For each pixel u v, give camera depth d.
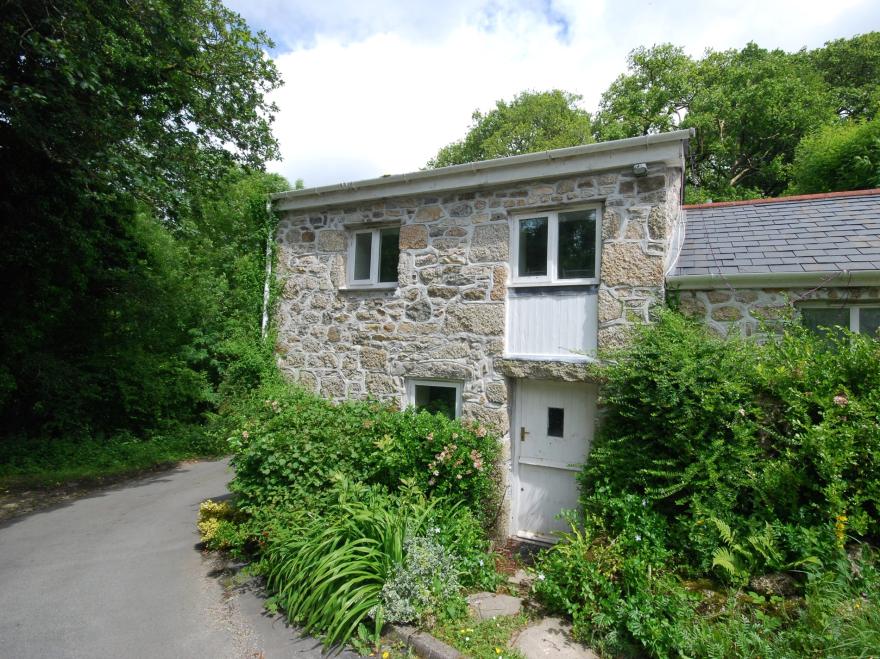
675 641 2.74
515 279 5.73
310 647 3.12
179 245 12.59
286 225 7.49
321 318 7.05
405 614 3.17
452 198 6.11
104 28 6.11
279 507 4.39
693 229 6.20
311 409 5.26
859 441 3.33
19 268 7.92
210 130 8.73
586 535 3.91
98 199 8.30
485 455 5.04
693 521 3.64
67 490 7.11
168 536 5.22
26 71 6.10
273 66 9.15
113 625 3.40
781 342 4.21
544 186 5.52
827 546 3.12
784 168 16.36
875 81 17.41
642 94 18.53
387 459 4.61
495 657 2.95
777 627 2.81
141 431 10.26
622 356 4.51
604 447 4.49
